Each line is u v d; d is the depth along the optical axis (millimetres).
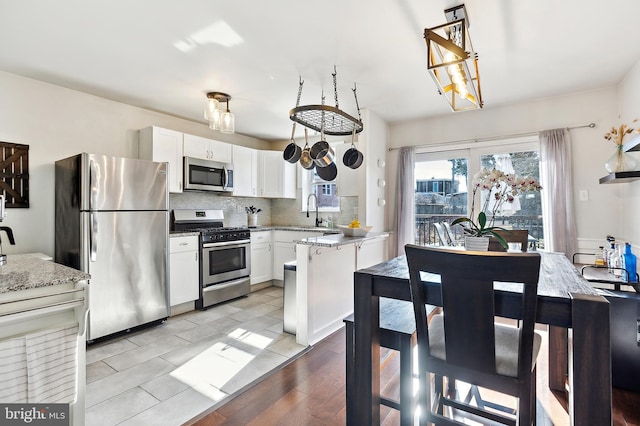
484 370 1082
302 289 2631
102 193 2699
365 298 1387
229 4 1860
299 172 5164
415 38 2223
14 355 1244
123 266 2818
